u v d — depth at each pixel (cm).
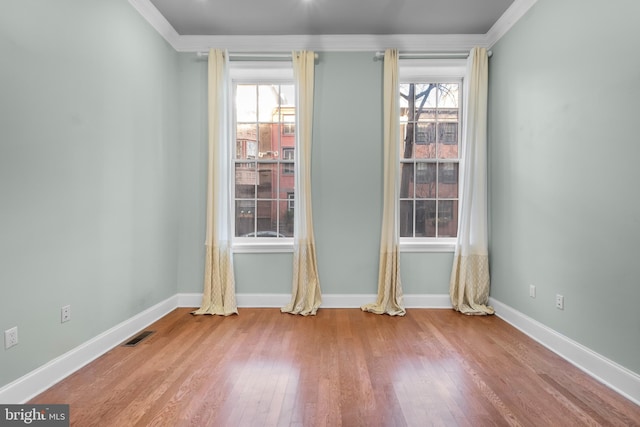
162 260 337
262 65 362
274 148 381
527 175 291
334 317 335
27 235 189
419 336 285
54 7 205
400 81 382
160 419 172
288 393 196
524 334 289
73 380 211
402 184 381
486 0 294
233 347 262
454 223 382
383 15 319
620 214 199
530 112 286
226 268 356
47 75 201
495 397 193
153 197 320
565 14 244
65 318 217
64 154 214
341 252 365
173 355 248
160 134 331
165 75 340
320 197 365
